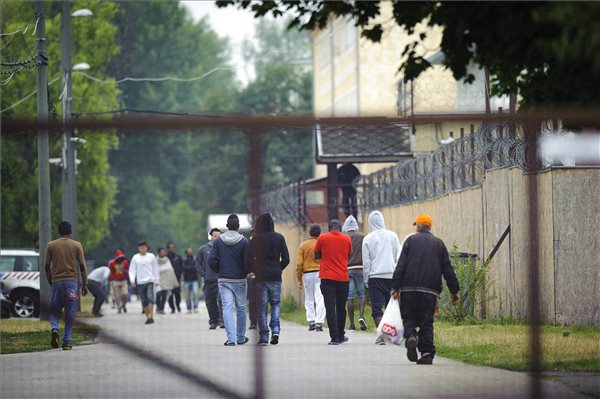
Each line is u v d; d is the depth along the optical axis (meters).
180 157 32.97
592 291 47.88
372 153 77.88
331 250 46.38
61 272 45.81
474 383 28.48
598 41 27.94
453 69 38.03
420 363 35.75
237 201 70.56
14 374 30.77
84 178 133.38
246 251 47.75
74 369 31.97
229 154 32.31
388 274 48.91
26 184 106.44
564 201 47.84
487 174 54.41
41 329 50.72
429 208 66.19
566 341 37.91
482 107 97.88
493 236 53.56
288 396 28.08
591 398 27.72
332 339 46.25
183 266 87.12
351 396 28.00
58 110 107.12
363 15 41.88
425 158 66.06
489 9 35.47
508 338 40.34
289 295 84.75
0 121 23.80
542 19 29.44
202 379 30.92
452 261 53.56
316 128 25.22
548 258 48.28
